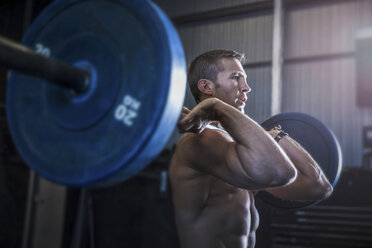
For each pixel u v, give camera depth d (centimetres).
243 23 594
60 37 71
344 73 563
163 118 61
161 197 469
